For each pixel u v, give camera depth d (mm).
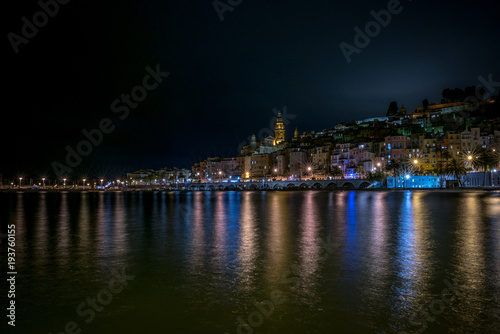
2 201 93438
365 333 8266
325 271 13617
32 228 29953
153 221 35344
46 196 140625
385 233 24000
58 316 9578
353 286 11656
